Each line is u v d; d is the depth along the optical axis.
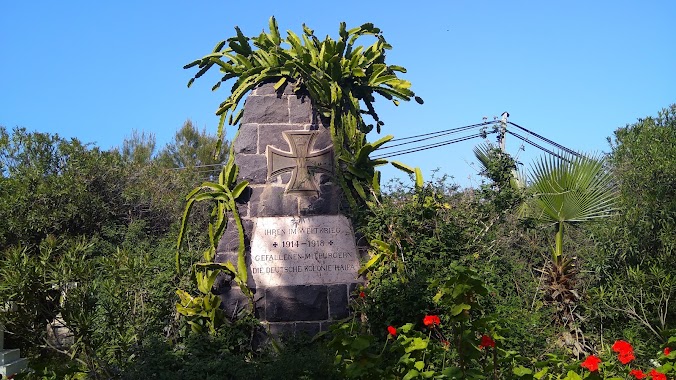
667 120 13.91
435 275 8.74
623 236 9.94
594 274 10.23
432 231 9.44
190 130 27.38
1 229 15.17
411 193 9.84
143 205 17.97
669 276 9.04
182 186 19.86
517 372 5.95
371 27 10.42
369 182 9.68
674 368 5.80
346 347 6.17
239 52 10.31
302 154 9.56
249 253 9.25
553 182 10.01
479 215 10.04
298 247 9.26
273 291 9.12
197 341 8.53
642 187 10.36
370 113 10.62
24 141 16.89
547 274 9.75
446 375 5.68
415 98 10.17
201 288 9.12
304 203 9.40
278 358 7.89
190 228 11.90
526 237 10.76
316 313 9.05
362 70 9.95
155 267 10.47
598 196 10.00
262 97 9.81
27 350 10.51
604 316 9.12
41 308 8.88
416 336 6.54
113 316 8.81
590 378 5.87
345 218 9.39
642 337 8.98
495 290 8.64
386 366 6.43
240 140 9.68
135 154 26.59
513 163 10.48
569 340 8.73
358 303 8.84
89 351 8.44
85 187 16.58
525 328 8.32
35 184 16.02
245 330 8.91
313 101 9.78
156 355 7.83
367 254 9.31
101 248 15.41
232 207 9.30
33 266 8.70
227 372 7.61
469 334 5.83
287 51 10.05
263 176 9.54
